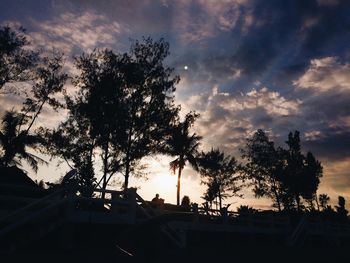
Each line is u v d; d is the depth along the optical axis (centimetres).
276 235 2273
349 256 1648
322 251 1889
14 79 2934
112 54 3017
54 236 1132
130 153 2825
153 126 2955
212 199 5425
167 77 3073
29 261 873
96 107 2795
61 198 1221
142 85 2964
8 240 1041
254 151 5612
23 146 3275
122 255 1005
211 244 1789
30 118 3128
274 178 5494
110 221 1236
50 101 2969
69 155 2811
